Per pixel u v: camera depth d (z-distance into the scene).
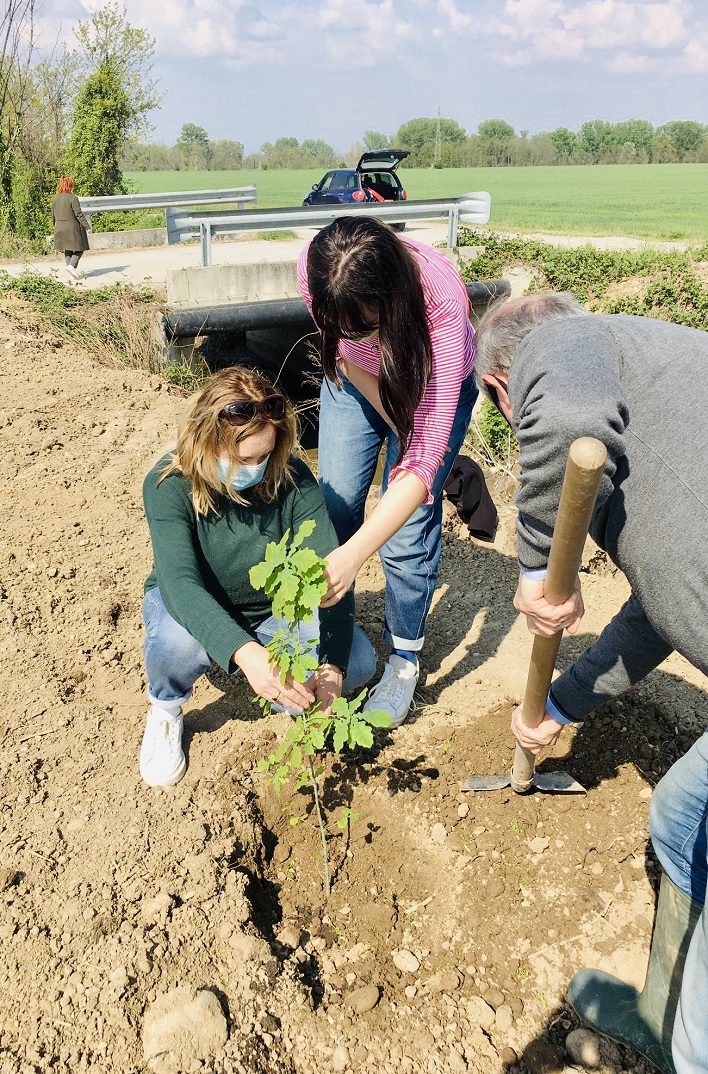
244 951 2.21
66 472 5.05
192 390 9.33
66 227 13.11
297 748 2.33
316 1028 2.13
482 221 11.93
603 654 2.40
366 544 2.30
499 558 4.32
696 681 3.24
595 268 11.84
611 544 1.88
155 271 13.81
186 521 2.53
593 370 1.68
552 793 2.78
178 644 2.57
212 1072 1.94
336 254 1.96
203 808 2.66
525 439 1.75
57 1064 1.93
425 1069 2.08
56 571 3.92
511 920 2.47
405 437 2.35
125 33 20.86
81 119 20.94
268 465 2.46
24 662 3.29
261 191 45.38
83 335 9.59
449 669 3.45
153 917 2.25
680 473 1.68
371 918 2.46
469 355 2.51
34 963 2.12
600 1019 2.17
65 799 2.64
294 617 2.20
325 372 2.37
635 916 2.47
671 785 1.82
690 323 10.95
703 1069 1.60
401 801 2.80
